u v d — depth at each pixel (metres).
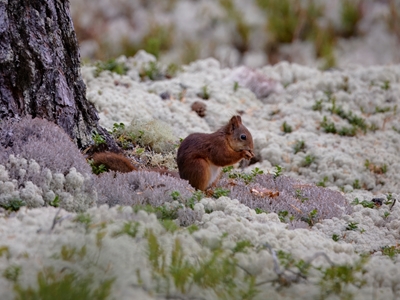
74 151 10.20
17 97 10.68
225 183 11.75
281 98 17.75
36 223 8.20
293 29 27.06
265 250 8.38
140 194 10.11
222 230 8.98
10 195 9.19
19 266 7.05
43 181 9.52
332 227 10.46
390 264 8.66
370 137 15.83
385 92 17.62
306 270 7.82
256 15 28.52
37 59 10.79
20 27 10.67
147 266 7.38
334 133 15.96
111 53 24.81
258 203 10.91
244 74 18.31
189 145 11.48
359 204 11.74
